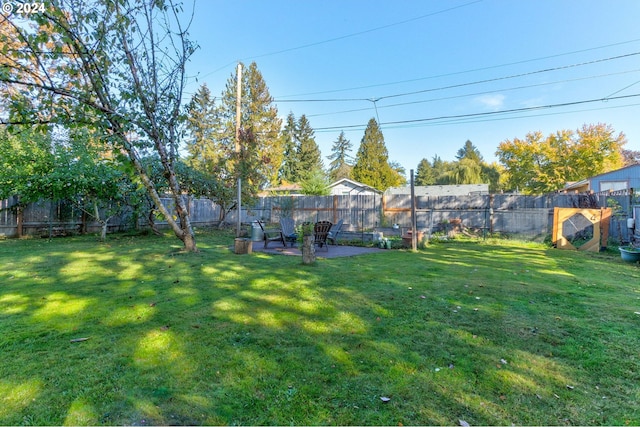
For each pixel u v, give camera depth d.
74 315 3.15
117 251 7.12
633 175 16.03
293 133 39.19
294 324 2.98
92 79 5.19
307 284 4.45
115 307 3.41
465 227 11.84
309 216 14.40
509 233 10.96
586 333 2.84
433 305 3.57
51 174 7.83
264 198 15.16
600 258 7.18
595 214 8.53
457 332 2.84
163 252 7.05
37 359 2.27
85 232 10.64
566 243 8.78
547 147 25.91
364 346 2.53
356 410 1.76
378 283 4.54
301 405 1.79
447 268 5.74
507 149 27.97
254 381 2.03
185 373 2.11
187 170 11.17
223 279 4.71
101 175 8.42
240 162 12.88
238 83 13.29
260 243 9.50
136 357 2.32
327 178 20.50
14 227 9.08
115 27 5.40
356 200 13.59
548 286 4.48
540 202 11.55
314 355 2.38
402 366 2.23
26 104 4.58
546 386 2.02
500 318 3.19
